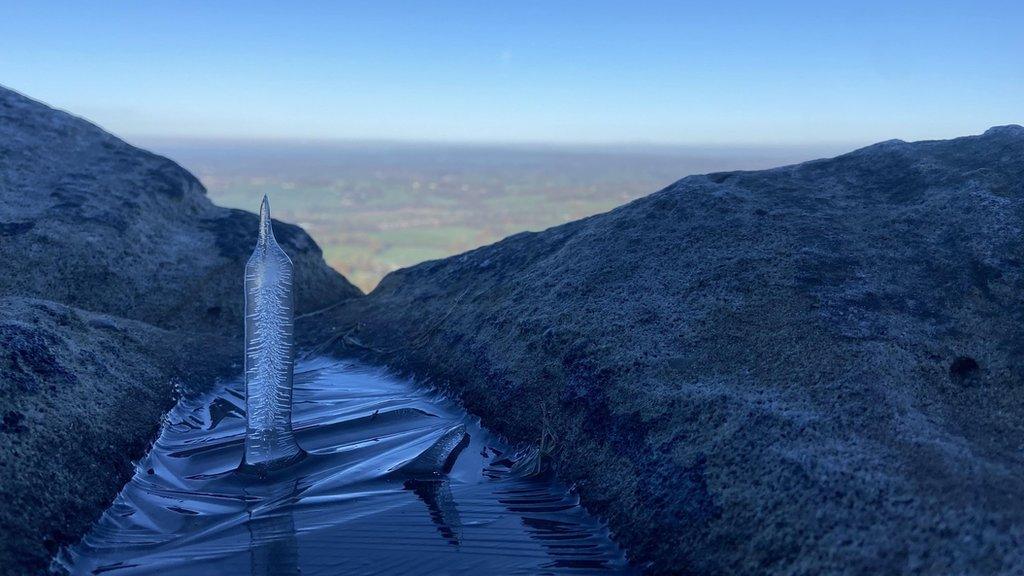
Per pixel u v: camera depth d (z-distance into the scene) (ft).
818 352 0.75
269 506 0.72
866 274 0.87
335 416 0.96
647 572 0.62
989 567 0.48
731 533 0.60
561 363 0.90
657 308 0.91
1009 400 0.68
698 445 0.69
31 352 0.85
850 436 0.63
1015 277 0.82
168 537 0.68
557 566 0.63
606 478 0.73
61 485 0.70
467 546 0.65
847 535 0.54
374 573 0.62
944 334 0.77
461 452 0.85
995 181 0.98
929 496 0.54
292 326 0.80
